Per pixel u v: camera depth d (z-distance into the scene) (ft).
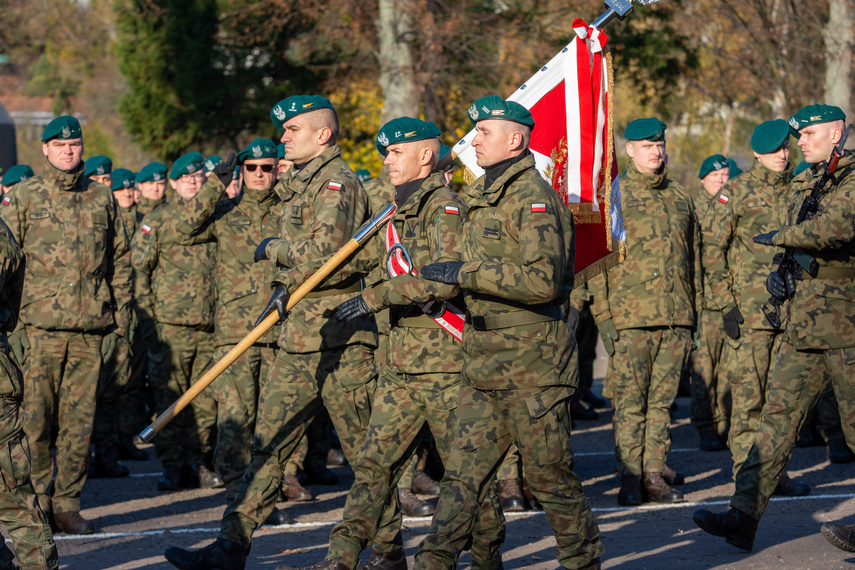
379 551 22.50
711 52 105.70
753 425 33.04
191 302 36.32
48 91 238.07
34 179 29.58
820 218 23.09
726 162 45.06
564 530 19.33
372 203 34.42
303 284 22.20
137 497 35.35
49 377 29.09
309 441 37.01
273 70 110.63
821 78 97.71
